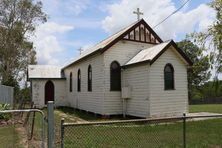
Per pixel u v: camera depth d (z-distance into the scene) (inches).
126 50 801.6
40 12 1600.6
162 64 687.1
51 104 213.8
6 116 609.6
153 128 486.3
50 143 212.1
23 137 430.9
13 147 366.9
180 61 717.3
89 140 383.9
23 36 1581.0
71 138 394.0
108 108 757.9
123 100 765.9
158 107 668.1
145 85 676.1
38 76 1245.7
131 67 738.2
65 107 1187.3
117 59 783.7
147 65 671.8
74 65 1085.8
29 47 1638.8
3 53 1542.8
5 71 1563.7
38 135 431.5
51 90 1254.9
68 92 1209.4
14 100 944.3
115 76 779.4
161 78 681.6
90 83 877.2
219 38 273.9
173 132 454.9
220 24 277.3
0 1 1512.1
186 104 713.6
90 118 756.0
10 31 1536.7
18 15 1551.4
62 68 1280.8
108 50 773.3
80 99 992.9
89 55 834.8
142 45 829.8
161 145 365.1
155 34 853.8
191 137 424.2
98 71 798.5
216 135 443.8
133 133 438.0
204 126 534.9
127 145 362.9
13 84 1456.7
